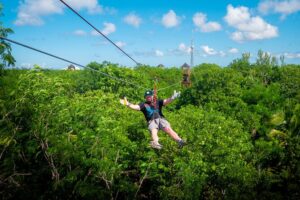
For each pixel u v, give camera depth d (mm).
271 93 31312
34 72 12773
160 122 9875
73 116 12852
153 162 14469
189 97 31797
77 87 29859
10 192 12219
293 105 26203
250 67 49062
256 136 24297
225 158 15414
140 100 28688
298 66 46156
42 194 12969
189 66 29953
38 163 13219
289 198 15906
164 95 33094
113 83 28656
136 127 16406
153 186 16438
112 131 13000
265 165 18297
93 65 31984
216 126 17875
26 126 12477
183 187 14719
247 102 30500
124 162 14109
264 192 15297
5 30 12711
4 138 11766
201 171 15164
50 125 12430
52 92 12750
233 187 14906
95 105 13625
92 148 12242
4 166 12406
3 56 12695
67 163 12633
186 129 17078
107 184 13234
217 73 32625
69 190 13133
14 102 12086
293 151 17703
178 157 14758
